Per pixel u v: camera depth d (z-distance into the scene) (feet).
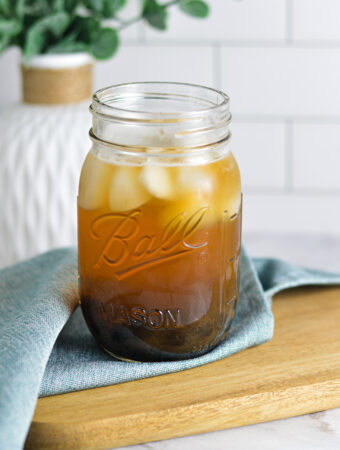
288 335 1.60
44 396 1.40
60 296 1.50
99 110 1.34
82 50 2.38
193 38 2.99
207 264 1.38
